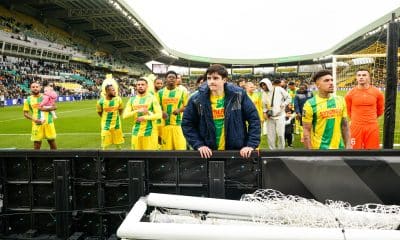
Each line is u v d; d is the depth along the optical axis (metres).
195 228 1.54
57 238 2.49
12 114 17.81
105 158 2.49
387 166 2.09
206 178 2.39
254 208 1.81
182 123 2.72
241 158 2.35
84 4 36.03
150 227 1.59
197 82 5.99
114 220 2.51
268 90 6.19
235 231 1.50
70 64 44.25
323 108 3.58
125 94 46.56
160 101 5.52
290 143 7.39
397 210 1.80
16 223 2.60
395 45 3.27
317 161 2.16
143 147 5.08
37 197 2.57
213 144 2.64
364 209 1.95
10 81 29.27
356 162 2.12
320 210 1.69
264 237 1.46
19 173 2.57
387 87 3.33
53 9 38.97
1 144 8.60
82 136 9.90
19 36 32.66
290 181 2.18
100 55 51.97
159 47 61.19
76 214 2.55
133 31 48.62
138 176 2.38
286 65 88.31
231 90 2.57
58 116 16.92
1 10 34.59
